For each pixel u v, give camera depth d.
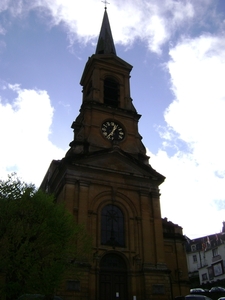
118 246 28.97
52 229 20.47
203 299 24.20
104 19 50.97
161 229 31.17
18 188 21.53
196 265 64.19
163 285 28.00
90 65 42.25
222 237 60.91
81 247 23.06
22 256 17.98
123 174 32.12
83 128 34.84
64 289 24.41
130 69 42.66
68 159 30.16
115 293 27.22
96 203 29.97
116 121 36.91
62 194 30.16
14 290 17.84
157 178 33.50
